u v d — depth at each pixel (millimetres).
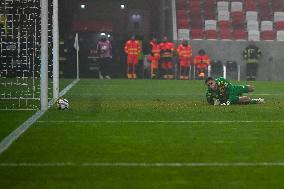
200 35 106125
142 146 25656
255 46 98688
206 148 25203
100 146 25609
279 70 101688
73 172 20219
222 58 101625
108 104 46875
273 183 18828
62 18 102562
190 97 55656
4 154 23516
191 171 20500
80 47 101125
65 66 100625
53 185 18391
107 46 101312
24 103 46531
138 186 18344
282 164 21766
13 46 63312
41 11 40656
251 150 24766
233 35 107625
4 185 18328
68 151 24281
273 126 32969
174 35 104062
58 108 41781
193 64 100000
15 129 30969
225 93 46344
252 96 58688
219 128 31938
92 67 101375
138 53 98438
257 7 115438
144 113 39594
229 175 19922
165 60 97625
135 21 110250
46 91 41531
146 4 110562
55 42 50562
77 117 36844
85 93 60656
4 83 69812
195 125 33188
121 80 90250
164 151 24406
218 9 113125
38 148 24969
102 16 108875
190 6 112125
